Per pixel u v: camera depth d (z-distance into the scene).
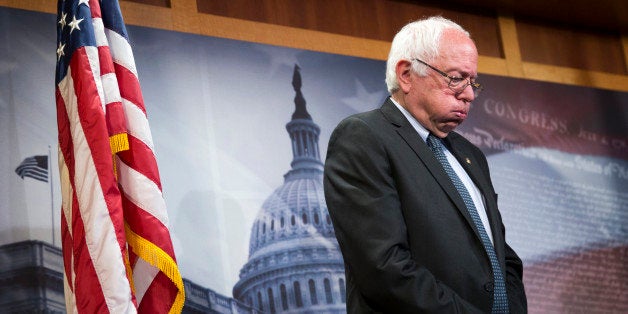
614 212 3.91
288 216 3.10
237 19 3.30
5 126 2.67
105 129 2.17
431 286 1.77
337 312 3.07
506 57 4.00
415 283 1.76
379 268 1.78
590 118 4.04
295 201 3.13
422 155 1.96
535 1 4.04
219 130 3.07
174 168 2.92
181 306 2.20
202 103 3.06
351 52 3.54
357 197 1.87
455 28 2.07
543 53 4.17
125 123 2.27
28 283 2.57
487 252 1.90
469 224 1.91
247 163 3.08
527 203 3.70
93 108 2.18
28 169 2.66
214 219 2.94
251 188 3.06
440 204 1.90
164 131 2.94
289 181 3.15
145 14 3.08
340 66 3.47
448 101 2.01
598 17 4.24
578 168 3.90
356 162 1.92
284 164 3.16
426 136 2.06
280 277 3.01
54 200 2.68
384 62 3.61
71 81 2.24
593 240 3.80
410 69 2.06
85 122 2.17
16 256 2.57
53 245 2.64
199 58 3.13
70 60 2.26
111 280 2.05
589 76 4.19
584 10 4.16
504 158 3.72
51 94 2.79
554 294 3.63
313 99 3.34
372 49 3.62
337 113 3.38
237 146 3.08
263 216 3.05
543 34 4.21
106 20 2.43
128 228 2.22
